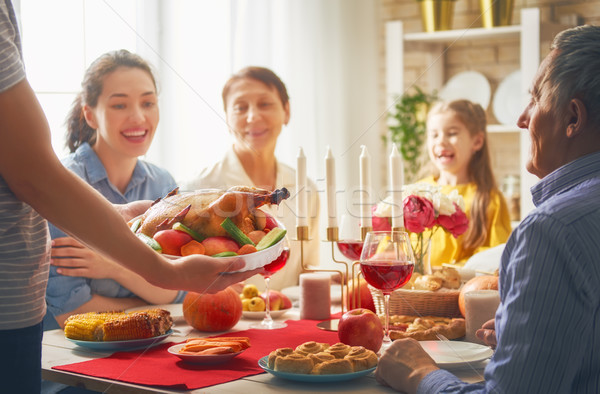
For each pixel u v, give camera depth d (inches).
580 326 27.9
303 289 52.2
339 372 34.2
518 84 132.4
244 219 37.3
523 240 29.3
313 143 126.5
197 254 35.5
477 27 133.3
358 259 50.7
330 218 48.4
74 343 42.7
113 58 56.8
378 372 34.1
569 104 31.3
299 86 123.8
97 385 35.4
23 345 31.5
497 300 41.8
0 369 30.9
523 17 127.0
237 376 35.2
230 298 46.6
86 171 57.1
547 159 32.9
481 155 97.6
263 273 48.1
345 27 132.3
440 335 41.0
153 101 57.7
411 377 32.4
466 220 51.6
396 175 44.7
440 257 89.0
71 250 53.5
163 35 92.5
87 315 44.2
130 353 40.8
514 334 28.5
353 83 134.7
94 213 31.6
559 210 28.8
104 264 54.4
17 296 31.2
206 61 100.7
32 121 29.0
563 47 31.7
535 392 27.9
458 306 48.5
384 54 141.9
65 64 71.7
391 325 44.9
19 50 30.6
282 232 38.7
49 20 72.8
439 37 135.8
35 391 32.2
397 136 132.8
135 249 33.0
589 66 30.6
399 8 142.7
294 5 121.7
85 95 57.2
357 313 40.2
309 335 44.9
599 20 130.3
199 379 34.6
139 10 87.9
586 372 28.8
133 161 59.3
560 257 28.1
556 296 27.9
